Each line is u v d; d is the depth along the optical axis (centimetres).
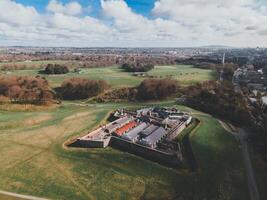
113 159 7819
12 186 6400
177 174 7038
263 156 7981
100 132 9438
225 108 12244
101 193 6266
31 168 7269
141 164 7544
